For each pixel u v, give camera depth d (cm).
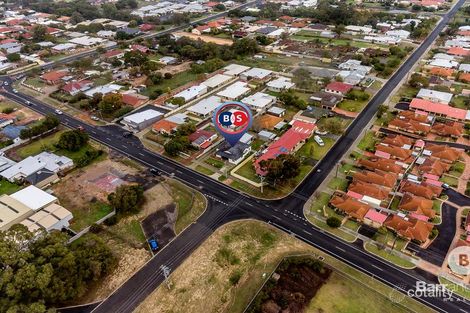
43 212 9331
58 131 14200
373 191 9825
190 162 11950
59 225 9112
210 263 8238
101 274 7888
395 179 10362
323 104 15012
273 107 14950
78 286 7275
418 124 13025
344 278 7731
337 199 9681
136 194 9875
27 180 10888
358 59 19775
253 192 10450
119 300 7462
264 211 9725
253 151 12338
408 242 8544
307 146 12506
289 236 8894
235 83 17362
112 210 9912
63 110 15988
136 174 11444
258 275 7869
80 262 7519
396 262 8062
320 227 9119
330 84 16425
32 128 13512
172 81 18525
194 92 16562
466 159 11475
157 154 12506
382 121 13812
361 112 14675
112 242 8869
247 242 8769
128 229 9288
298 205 9875
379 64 18588
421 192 9719
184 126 13025
